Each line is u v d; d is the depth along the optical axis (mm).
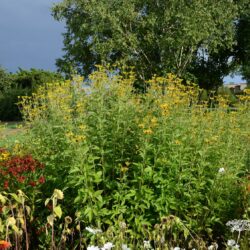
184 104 7152
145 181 5059
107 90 6520
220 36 26438
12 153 6457
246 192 4961
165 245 3857
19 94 32500
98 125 5293
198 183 5125
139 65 25312
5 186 4570
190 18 23203
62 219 4934
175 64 25453
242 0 27453
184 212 5117
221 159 5430
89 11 25312
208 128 6469
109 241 3754
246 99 8484
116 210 4672
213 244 4188
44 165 5125
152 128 5262
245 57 31375
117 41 24031
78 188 4801
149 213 4891
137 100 6605
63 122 5781
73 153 4809
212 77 31141
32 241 5000
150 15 24266
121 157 5176
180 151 5152
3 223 4000
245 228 4160
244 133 6598
